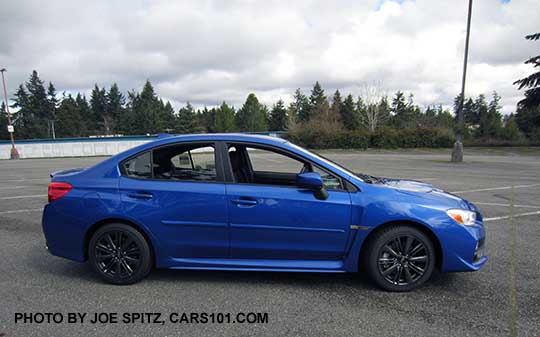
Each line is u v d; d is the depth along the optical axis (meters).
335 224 3.02
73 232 3.21
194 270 3.54
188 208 3.08
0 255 4.03
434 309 2.72
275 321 2.56
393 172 13.04
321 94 66.75
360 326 2.48
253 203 3.03
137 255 3.19
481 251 3.08
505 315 2.62
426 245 2.98
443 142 32.19
